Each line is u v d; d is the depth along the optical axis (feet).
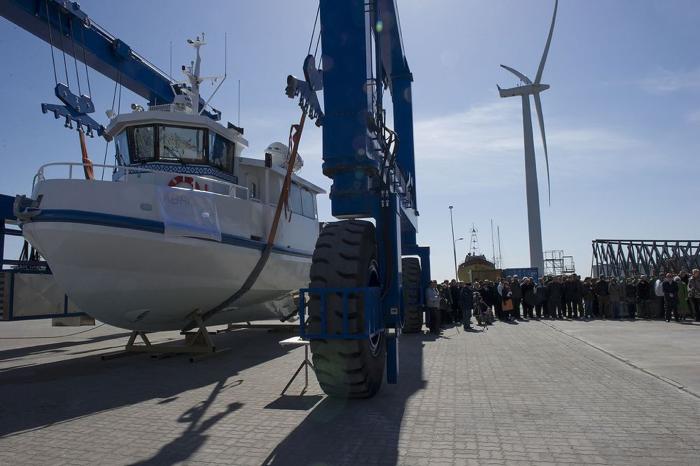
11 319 41.75
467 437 14.71
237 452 13.91
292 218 43.52
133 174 35.50
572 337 40.14
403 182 32.07
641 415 16.75
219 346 39.83
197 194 32.14
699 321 51.93
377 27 23.31
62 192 27.94
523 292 63.67
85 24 43.78
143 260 29.55
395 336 21.88
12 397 22.08
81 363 32.58
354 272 18.37
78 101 42.70
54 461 13.47
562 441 14.16
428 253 47.32
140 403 20.54
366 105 20.56
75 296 30.58
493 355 31.24
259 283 38.86
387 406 18.61
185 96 42.60
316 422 16.74
